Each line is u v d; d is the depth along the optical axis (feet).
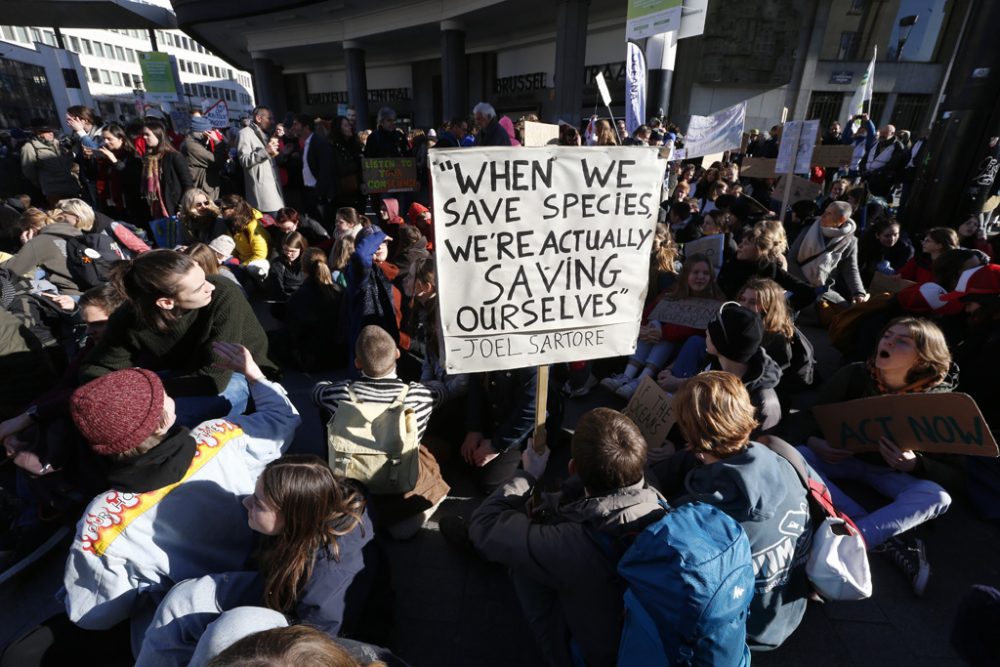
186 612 5.18
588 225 6.72
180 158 22.76
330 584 5.48
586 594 5.47
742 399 6.24
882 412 8.41
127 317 9.10
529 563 5.68
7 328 10.61
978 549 8.88
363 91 73.67
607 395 13.96
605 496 5.59
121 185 26.05
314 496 5.31
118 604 5.67
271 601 5.38
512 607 7.81
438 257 6.34
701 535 4.70
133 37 186.09
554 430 10.23
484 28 61.52
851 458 9.41
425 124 83.97
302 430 12.45
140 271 8.22
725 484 5.93
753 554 5.80
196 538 5.99
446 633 7.39
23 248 14.12
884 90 59.98
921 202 24.36
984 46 21.20
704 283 13.21
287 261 18.30
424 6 59.41
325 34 72.23
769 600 6.05
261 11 65.41
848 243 17.17
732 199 23.99
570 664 5.82
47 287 14.11
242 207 21.04
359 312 13.05
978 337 10.87
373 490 8.09
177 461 5.65
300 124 30.14
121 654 6.24
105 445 5.28
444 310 6.58
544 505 6.99
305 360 15.23
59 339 13.79
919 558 7.99
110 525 5.38
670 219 22.74
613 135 19.57
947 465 8.89
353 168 27.50
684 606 4.42
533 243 6.58
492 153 6.07
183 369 9.57
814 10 52.24
